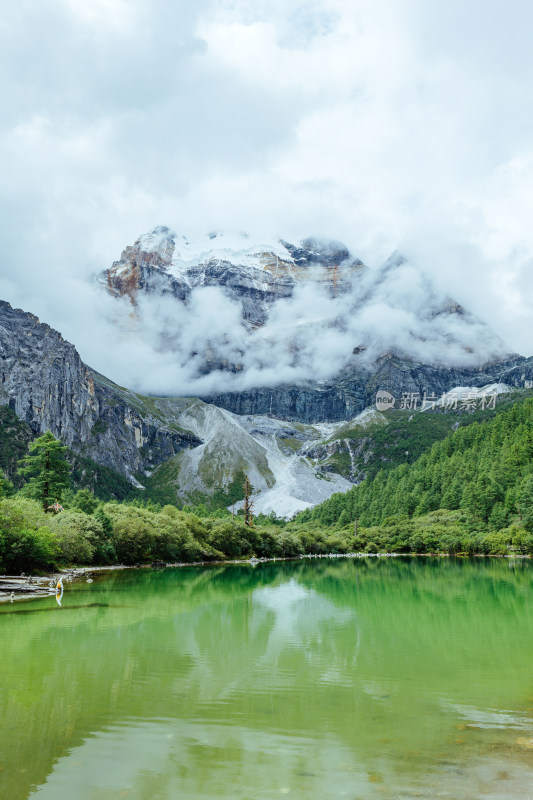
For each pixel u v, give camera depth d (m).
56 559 97.38
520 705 24.48
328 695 25.88
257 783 16.92
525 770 17.55
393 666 31.66
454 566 131.88
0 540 75.00
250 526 190.00
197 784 16.94
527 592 72.69
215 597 66.38
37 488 119.50
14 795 16.31
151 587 76.69
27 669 30.64
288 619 49.44
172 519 145.25
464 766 17.92
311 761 18.45
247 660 33.00
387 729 21.41
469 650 36.09
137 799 16.02
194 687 27.19
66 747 19.75
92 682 27.97
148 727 21.70
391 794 16.06
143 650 35.62
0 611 52.53
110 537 117.19
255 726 21.80
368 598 66.44
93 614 50.97
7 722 22.25
